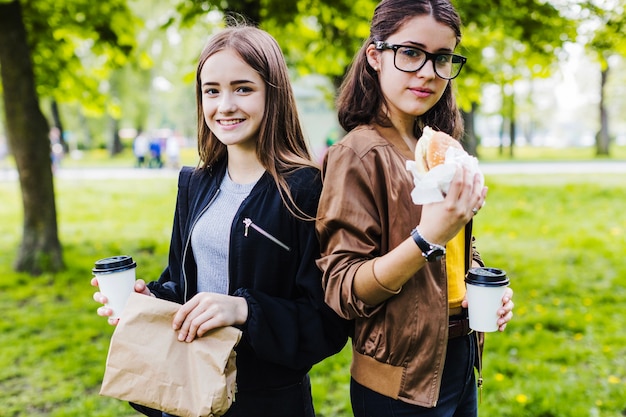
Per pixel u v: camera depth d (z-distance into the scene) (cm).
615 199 1031
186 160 2523
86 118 3356
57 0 556
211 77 141
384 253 127
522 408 271
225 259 144
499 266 559
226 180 153
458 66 130
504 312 131
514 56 575
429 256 108
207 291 148
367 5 468
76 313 430
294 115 154
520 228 771
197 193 156
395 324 124
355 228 122
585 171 1747
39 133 532
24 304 455
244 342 143
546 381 300
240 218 142
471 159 108
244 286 141
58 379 318
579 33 514
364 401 135
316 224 132
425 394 126
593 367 323
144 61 652
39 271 536
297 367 138
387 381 128
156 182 1557
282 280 142
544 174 1647
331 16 498
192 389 123
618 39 510
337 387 306
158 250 663
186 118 4188
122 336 126
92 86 685
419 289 124
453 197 104
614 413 271
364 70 137
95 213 980
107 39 602
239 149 149
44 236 543
